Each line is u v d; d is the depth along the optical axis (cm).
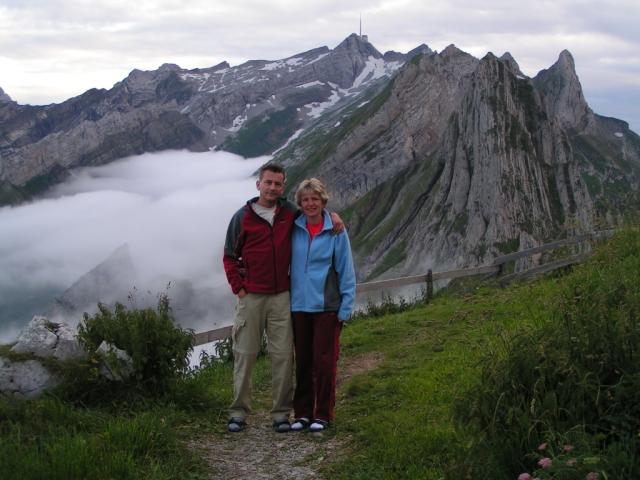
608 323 318
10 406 399
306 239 440
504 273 1051
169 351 470
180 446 387
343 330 817
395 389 498
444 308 845
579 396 293
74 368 440
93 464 334
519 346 337
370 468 359
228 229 445
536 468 282
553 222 6919
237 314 445
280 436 432
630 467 248
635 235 799
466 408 327
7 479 312
